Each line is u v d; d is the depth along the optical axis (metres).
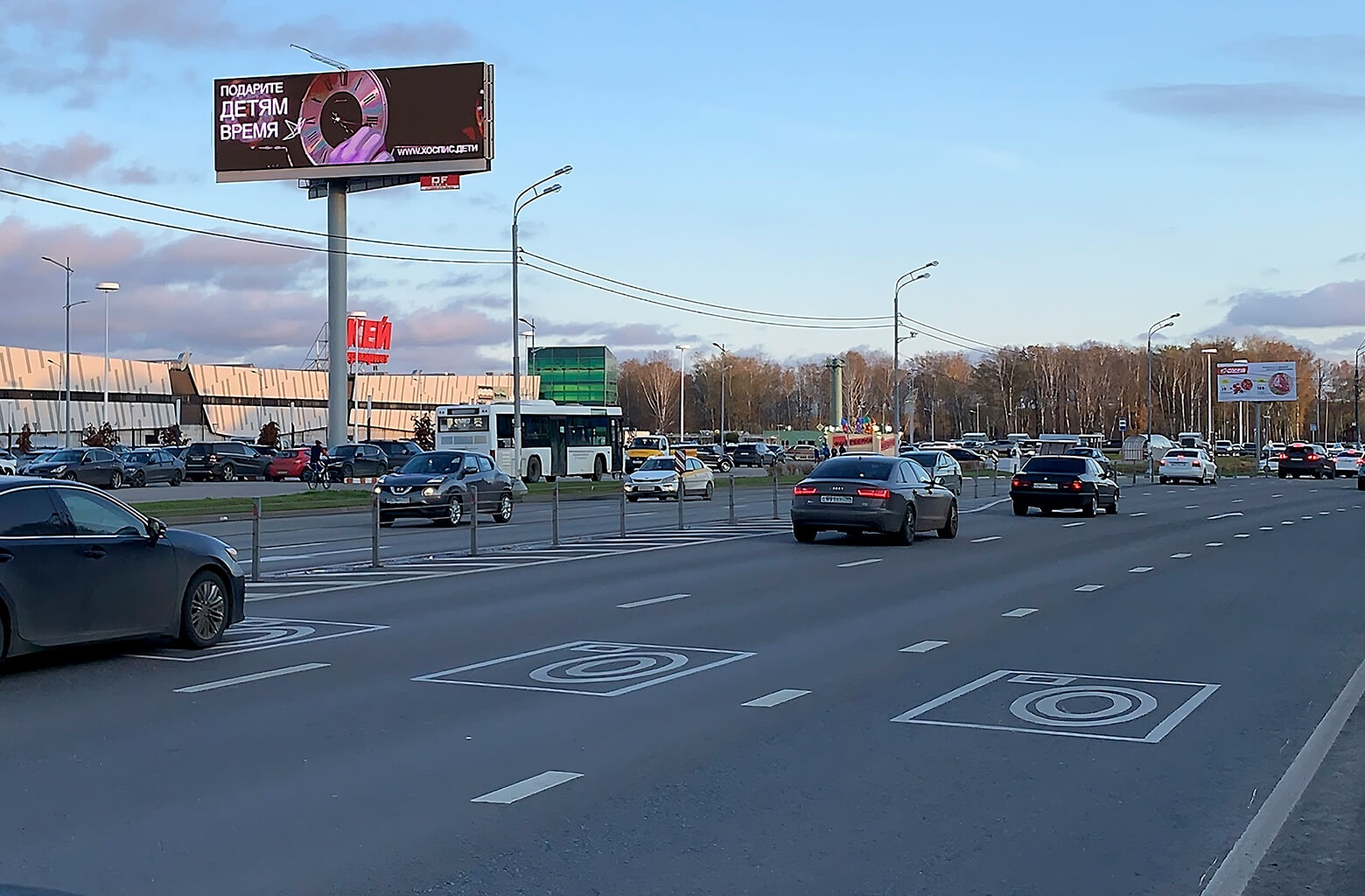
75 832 6.36
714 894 5.57
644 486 44.06
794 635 12.96
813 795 7.13
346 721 8.91
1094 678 10.71
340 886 5.62
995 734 8.64
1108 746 8.33
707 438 128.12
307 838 6.29
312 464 50.12
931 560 21.17
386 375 106.38
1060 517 34.16
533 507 40.56
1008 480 66.25
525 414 56.25
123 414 86.38
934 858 6.09
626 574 18.88
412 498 30.42
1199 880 5.82
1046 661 11.54
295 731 8.61
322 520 33.97
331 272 57.06
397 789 7.18
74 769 7.58
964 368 158.88
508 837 6.33
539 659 11.51
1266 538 26.48
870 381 154.25
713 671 10.93
